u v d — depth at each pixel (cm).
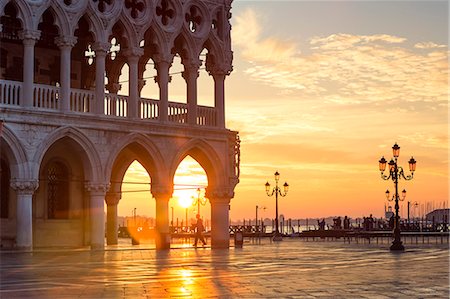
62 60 4466
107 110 4666
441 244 6019
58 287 2195
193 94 5088
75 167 4991
